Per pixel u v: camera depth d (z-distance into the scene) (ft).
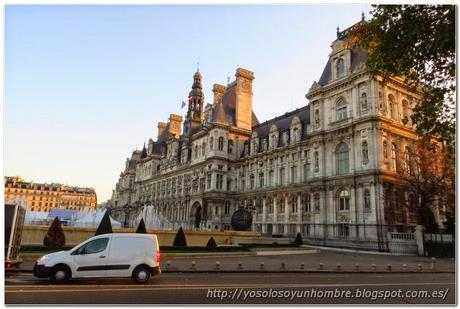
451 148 54.03
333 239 145.79
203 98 317.63
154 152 355.56
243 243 136.05
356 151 143.74
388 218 130.52
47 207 601.21
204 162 238.48
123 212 411.13
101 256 50.85
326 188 155.33
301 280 58.39
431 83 54.19
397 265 85.56
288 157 189.88
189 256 94.32
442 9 47.16
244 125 246.47
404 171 133.18
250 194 212.64
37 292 41.86
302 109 197.88
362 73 144.56
